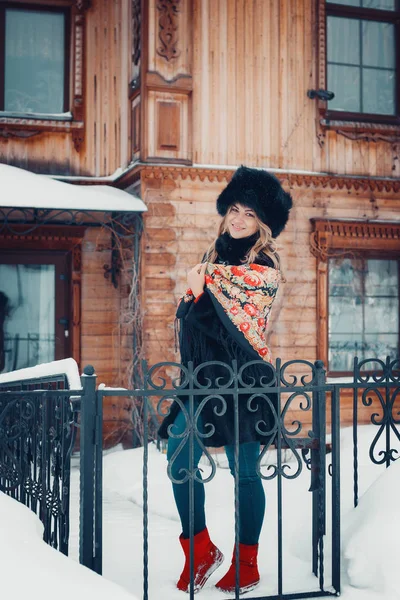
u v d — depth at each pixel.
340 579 3.34
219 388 3.23
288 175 9.35
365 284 9.91
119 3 10.08
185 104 9.09
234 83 9.27
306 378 9.38
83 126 10.04
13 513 2.94
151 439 8.62
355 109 10.02
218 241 3.61
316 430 3.44
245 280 3.36
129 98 9.54
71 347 9.85
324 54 9.62
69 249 9.90
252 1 9.38
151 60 8.97
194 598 3.29
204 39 9.18
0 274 9.73
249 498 3.40
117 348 9.95
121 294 9.83
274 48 9.44
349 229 9.62
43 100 10.08
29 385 4.54
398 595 3.06
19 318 9.79
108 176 10.15
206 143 9.14
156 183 8.98
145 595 3.10
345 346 9.82
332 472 3.37
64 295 9.92
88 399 3.13
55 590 2.53
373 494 3.60
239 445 3.42
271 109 9.40
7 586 2.48
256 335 3.36
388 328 10.02
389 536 3.29
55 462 3.37
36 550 2.72
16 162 9.83
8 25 9.98
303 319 9.43
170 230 9.00
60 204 8.51
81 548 3.09
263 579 3.55
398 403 9.62
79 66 10.03
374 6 10.15
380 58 10.18
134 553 4.21
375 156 9.81
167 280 9.00
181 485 3.42
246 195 3.55
